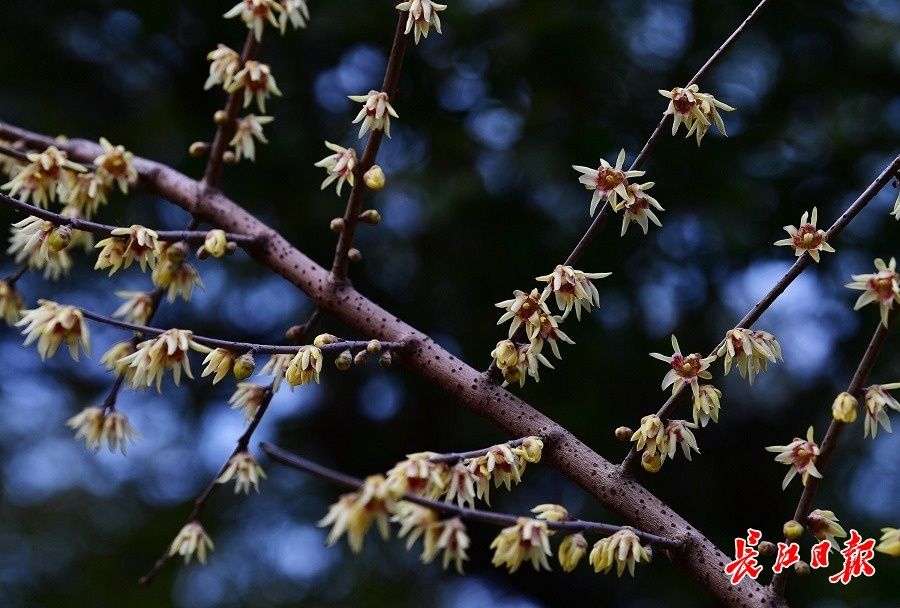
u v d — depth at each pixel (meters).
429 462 2.29
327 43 7.87
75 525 8.07
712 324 7.76
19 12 7.93
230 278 7.60
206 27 7.96
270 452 1.85
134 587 7.72
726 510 8.26
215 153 3.41
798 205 7.58
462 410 7.96
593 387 7.42
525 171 7.18
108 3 7.95
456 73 7.78
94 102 8.10
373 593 7.83
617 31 7.54
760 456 8.23
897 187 2.48
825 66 7.76
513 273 7.55
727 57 7.67
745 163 7.57
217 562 7.77
